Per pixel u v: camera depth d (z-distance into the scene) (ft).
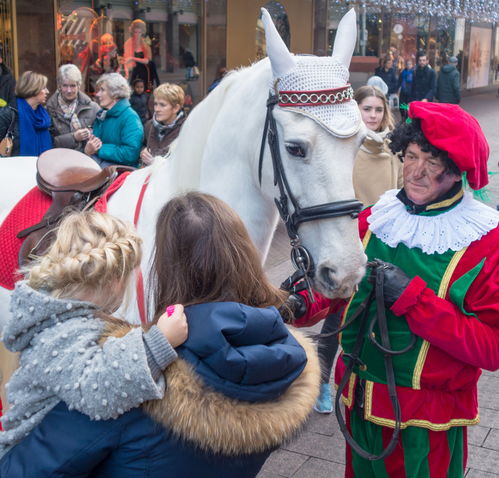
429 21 67.67
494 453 11.07
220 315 4.71
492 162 37.17
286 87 7.07
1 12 30.50
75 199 9.09
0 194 10.52
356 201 6.88
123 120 17.58
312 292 7.33
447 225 6.79
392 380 6.68
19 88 19.86
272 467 10.81
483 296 6.51
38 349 4.67
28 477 4.42
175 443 4.59
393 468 6.98
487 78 90.74
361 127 7.05
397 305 6.51
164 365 4.53
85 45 34.30
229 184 7.99
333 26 54.44
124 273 4.99
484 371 14.10
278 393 4.80
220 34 43.83
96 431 4.50
